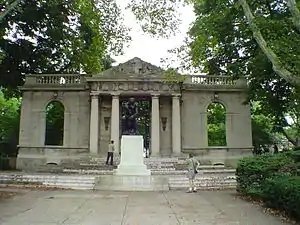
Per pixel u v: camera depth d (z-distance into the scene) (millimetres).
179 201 14203
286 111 30641
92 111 33188
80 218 10414
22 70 37969
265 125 44000
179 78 21688
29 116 35031
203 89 35281
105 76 33500
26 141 34531
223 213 11422
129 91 33594
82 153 34000
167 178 20547
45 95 35438
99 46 25094
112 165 27547
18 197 15180
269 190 12305
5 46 34469
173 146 33062
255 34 13438
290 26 17781
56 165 28688
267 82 28344
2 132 41781
